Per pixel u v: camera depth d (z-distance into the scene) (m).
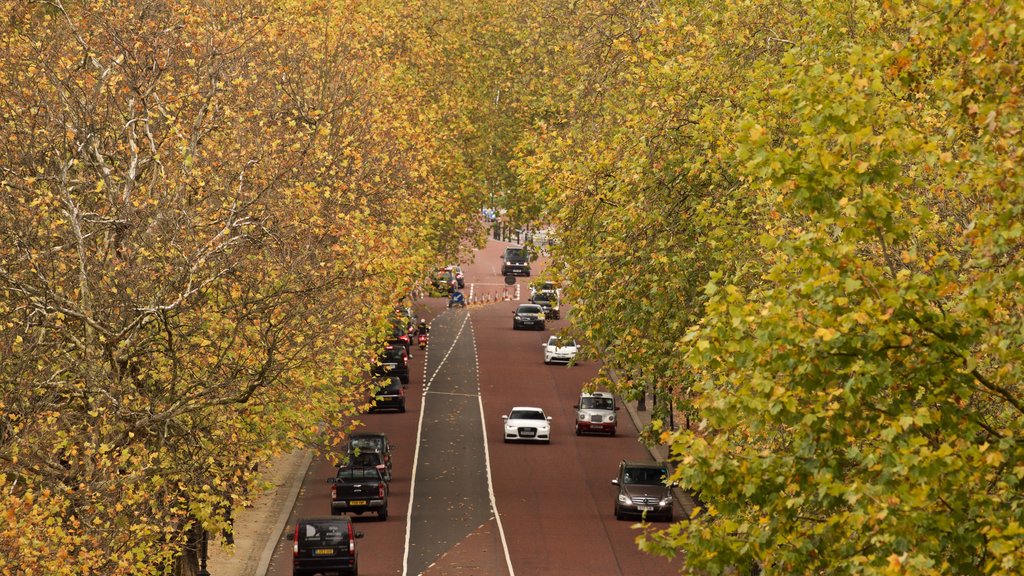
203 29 67.94
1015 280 28.91
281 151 67.38
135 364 58.16
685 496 115.56
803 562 29.97
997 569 27.41
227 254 58.12
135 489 51.56
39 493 46.28
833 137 30.50
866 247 40.44
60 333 54.28
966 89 30.31
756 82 54.34
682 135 61.38
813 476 30.17
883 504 27.20
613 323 63.28
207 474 56.38
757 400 29.36
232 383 55.91
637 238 61.72
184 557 66.88
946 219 41.00
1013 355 29.09
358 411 70.44
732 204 55.78
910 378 29.81
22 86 62.50
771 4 62.66
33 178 53.91
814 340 28.84
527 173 69.69
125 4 68.38
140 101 64.19
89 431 52.00
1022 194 28.56
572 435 142.25
